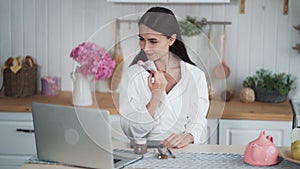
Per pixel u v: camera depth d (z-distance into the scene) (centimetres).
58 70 389
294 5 367
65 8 382
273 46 373
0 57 390
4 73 364
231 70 379
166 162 211
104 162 202
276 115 324
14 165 346
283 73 361
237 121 328
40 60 389
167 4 374
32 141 342
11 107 338
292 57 373
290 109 337
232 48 376
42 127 211
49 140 212
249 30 373
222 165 208
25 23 386
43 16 384
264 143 210
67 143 207
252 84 364
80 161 207
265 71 369
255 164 208
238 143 330
